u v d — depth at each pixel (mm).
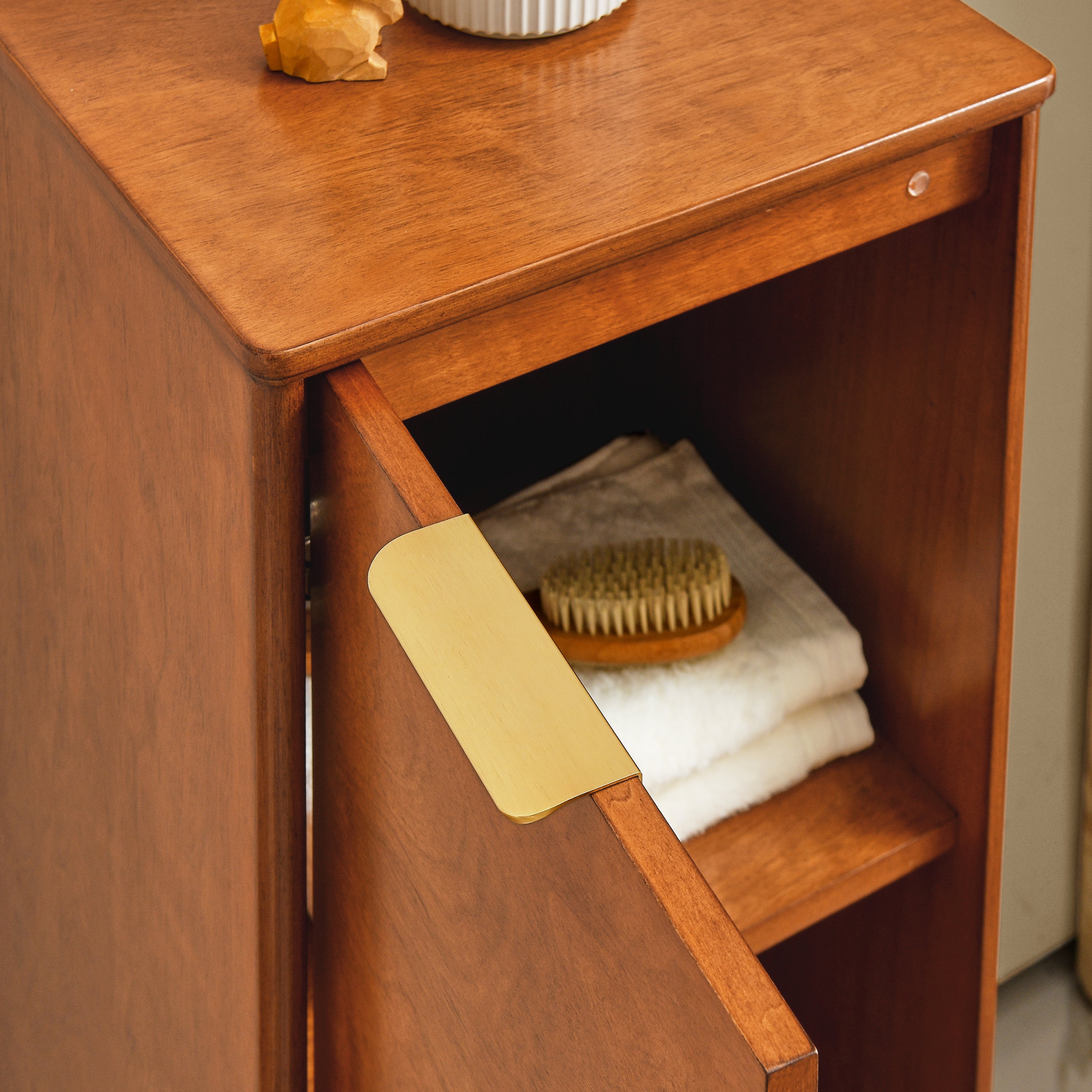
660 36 525
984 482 589
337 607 442
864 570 677
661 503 712
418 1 526
